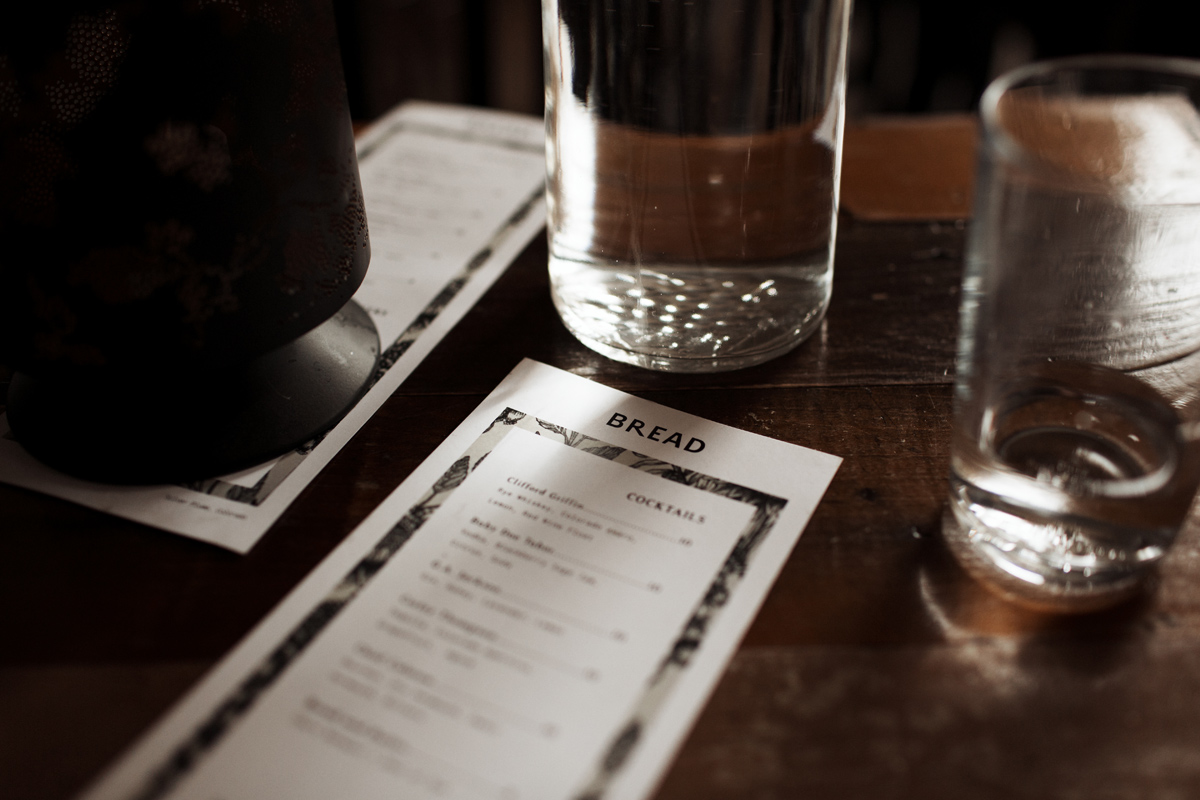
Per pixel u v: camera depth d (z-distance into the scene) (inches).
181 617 14.1
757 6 15.6
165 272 13.9
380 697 13.4
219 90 13.5
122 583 14.5
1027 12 36.5
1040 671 13.6
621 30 15.9
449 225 20.7
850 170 22.0
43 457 15.6
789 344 17.4
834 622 14.1
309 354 16.5
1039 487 14.0
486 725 13.1
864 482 15.7
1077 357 15.1
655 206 16.7
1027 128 16.0
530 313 18.6
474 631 13.9
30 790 12.8
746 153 16.4
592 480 15.6
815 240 17.0
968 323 14.2
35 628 14.1
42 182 13.3
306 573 14.6
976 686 13.5
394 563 14.6
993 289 13.9
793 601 14.3
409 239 20.3
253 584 14.5
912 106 39.9
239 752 12.9
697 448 16.1
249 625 14.1
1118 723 13.2
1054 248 14.5
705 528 15.1
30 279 13.8
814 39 15.9
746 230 16.8
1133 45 35.9
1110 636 13.9
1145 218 14.7
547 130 17.2
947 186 21.5
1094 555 14.2
